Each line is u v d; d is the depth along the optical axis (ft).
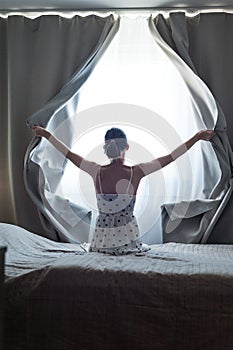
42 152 9.04
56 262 5.85
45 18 9.58
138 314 5.19
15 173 9.47
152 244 8.87
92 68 9.23
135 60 9.47
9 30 9.65
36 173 9.01
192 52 9.20
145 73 9.44
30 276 5.57
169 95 9.37
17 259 6.31
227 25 9.18
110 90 9.48
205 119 8.64
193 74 8.77
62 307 5.33
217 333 5.04
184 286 5.24
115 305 5.25
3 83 9.77
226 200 8.52
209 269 5.53
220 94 9.03
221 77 9.06
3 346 5.09
